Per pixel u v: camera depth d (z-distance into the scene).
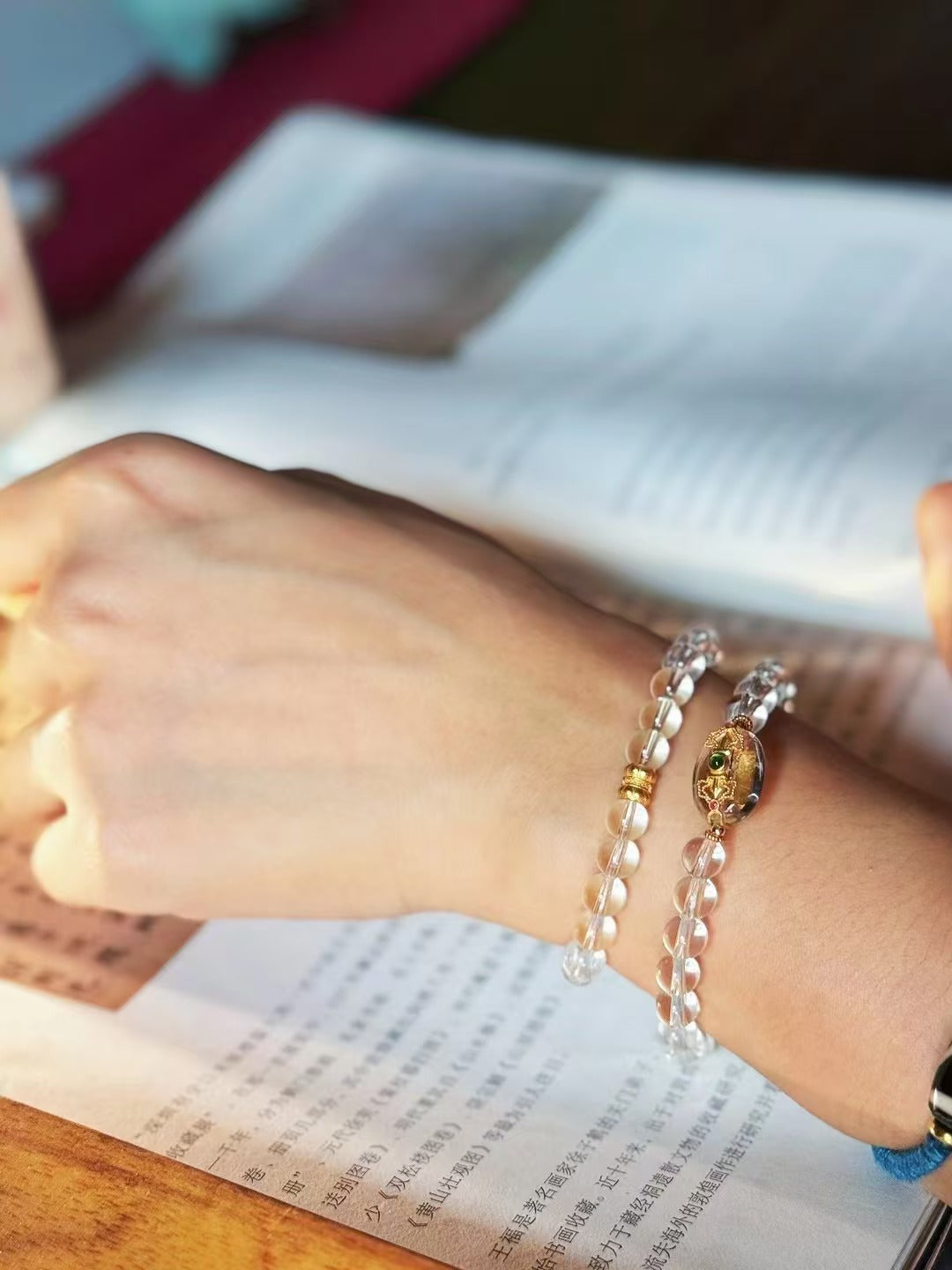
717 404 0.64
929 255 0.69
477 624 0.54
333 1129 0.50
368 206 0.76
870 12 0.91
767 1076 0.51
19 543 0.57
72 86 0.98
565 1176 0.49
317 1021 0.53
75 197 0.82
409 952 0.54
